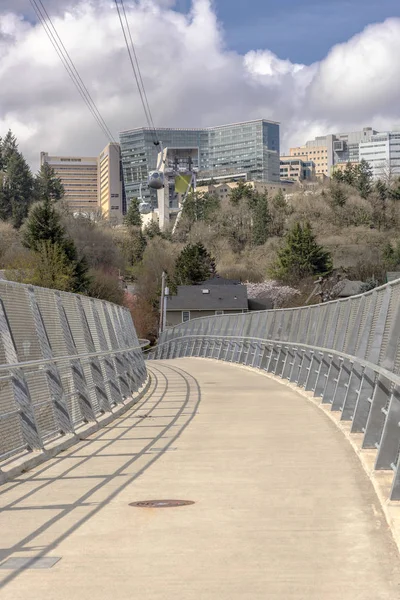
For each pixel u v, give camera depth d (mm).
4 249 81000
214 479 8656
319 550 5836
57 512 7234
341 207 129750
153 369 32562
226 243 129000
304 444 11039
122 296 87938
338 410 14281
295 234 98250
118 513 7141
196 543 6109
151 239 129500
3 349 10109
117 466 9672
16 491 8250
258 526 6586
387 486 7613
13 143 144250
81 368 13758
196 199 142375
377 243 118688
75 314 15047
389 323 10828
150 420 14758
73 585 5137
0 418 9125
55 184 146250
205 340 45250
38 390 11531
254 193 144875
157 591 5004
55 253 62969
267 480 8523
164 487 8281
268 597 4844
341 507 7168
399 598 4758
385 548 5828
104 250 102375
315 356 19297
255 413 15289
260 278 115438
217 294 91625
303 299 90375
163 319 72438
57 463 10039
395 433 8281
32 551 5945
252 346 33188
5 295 10688
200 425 13641
